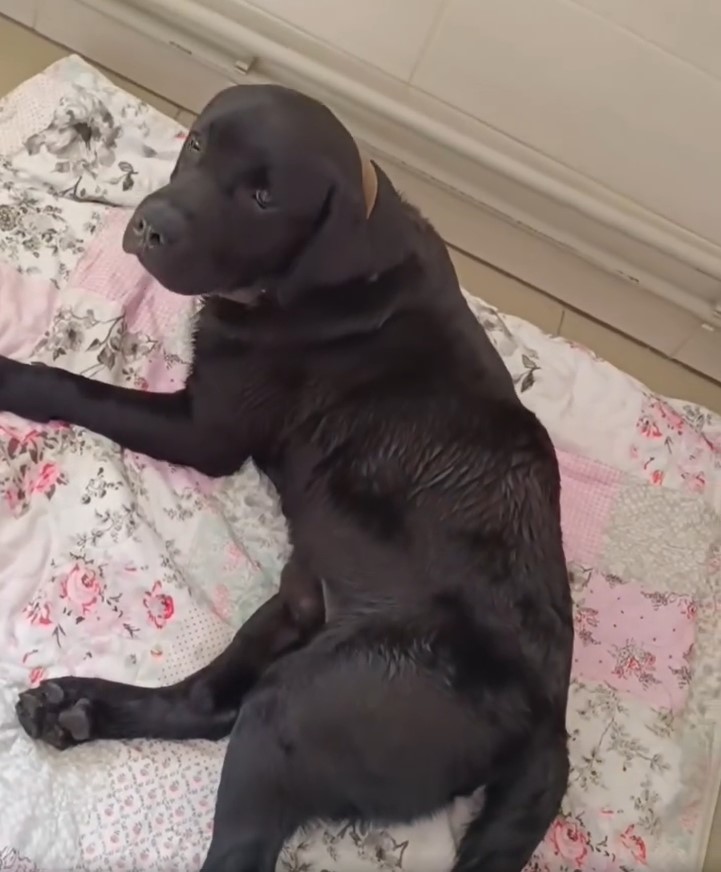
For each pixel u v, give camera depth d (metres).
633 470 1.43
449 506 1.09
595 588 1.35
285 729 1.00
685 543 1.40
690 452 1.48
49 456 1.17
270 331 1.14
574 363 1.48
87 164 1.39
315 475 1.16
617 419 1.46
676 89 1.46
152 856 1.03
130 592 1.13
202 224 1.01
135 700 1.07
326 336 1.12
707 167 1.53
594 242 1.67
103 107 1.43
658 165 1.55
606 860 1.20
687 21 1.39
